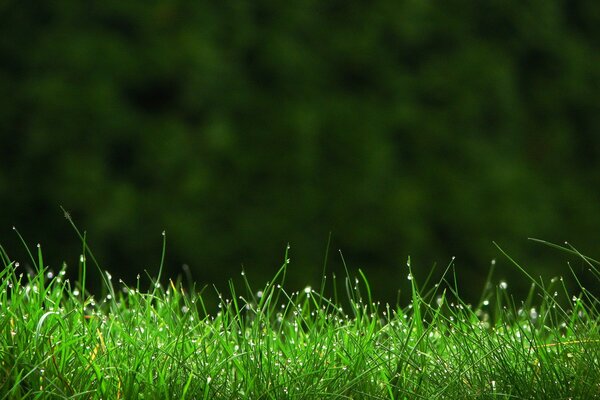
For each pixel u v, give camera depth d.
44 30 11.10
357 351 4.40
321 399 4.06
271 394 4.06
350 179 11.52
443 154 12.07
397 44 12.24
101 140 10.94
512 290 11.93
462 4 12.69
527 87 13.36
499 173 12.26
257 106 11.44
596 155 13.58
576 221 13.05
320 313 4.75
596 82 13.72
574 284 12.66
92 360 4.12
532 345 4.48
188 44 11.20
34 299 4.39
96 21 11.15
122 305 4.95
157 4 11.23
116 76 11.07
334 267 11.30
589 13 13.94
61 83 10.93
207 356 4.43
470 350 4.56
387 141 11.80
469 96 12.38
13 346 4.01
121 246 10.84
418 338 4.44
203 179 11.04
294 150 11.38
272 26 11.72
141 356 4.12
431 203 11.87
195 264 10.90
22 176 10.91
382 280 11.36
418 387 4.14
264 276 10.99
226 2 11.50
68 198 10.80
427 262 11.64
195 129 11.22
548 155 13.23
